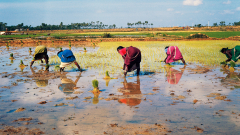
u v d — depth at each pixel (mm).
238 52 10766
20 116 5312
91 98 6699
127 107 5887
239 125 4684
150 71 10938
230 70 10758
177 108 5754
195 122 4867
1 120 5070
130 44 28641
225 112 5426
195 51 18922
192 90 7453
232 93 7016
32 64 12531
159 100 6441
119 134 4332
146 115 5305
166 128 4574
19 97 6812
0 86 8094
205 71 10688
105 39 37188
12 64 13117
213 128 4559
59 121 5008
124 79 9234
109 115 5332
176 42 31812
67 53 10570
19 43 32250
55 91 7477
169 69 11391
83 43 32031
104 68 11711
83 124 4828
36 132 4461
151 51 19703
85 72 10719
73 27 174125
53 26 159875
